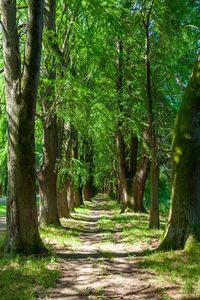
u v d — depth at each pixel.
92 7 8.69
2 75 12.52
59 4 13.62
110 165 33.47
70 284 5.07
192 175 7.32
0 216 17.50
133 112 13.59
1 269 5.45
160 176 19.84
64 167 12.95
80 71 13.25
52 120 12.55
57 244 8.88
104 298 4.35
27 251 7.00
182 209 7.32
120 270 5.98
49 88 11.73
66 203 17.36
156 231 11.28
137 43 12.41
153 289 4.67
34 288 4.60
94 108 11.31
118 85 14.28
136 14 11.57
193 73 7.63
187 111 7.49
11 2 7.12
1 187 47.53
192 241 6.95
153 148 12.52
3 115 13.09
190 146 7.38
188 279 4.95
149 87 11.91
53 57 11.65
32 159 7.36
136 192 21.34
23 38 11.17
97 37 12.09
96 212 25.89
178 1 8.79
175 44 10.68
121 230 12.66
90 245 9.47
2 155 14.20
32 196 7.35
